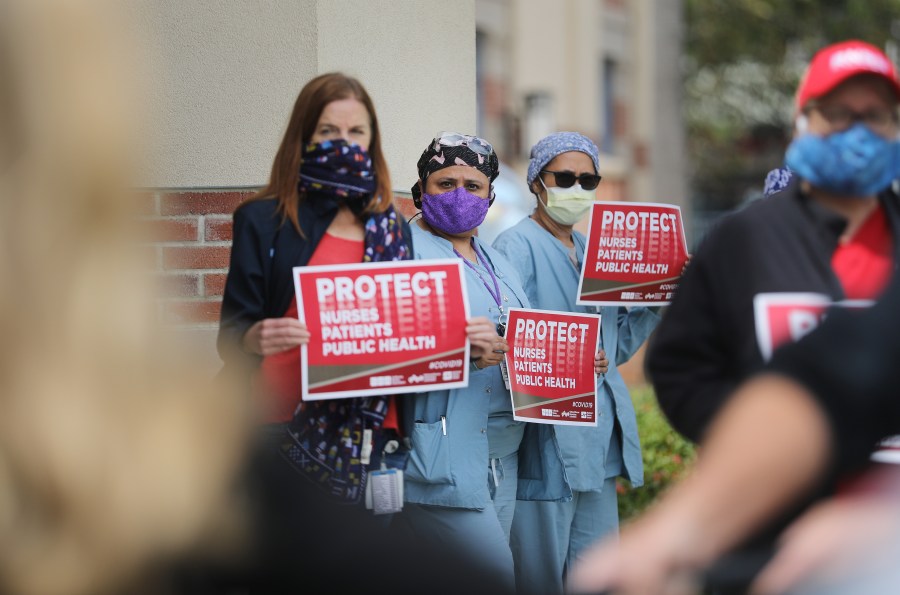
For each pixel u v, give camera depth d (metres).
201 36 5.58
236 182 5.55
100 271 0.83
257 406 1.01
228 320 4.11
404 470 4.35
